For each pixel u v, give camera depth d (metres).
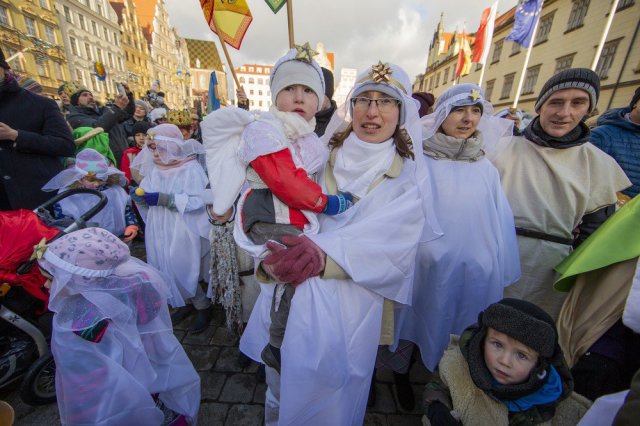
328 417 1.08
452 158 1.56
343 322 1.09
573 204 1.59
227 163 1.11
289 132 1.06
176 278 2.08
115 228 2.53
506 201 1.58
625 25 10.96
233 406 1.63
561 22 14.09
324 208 1.07
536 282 1.68
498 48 19.20
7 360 1.57
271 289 1.34
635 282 0.94
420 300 1.60
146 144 2.09
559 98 1.54
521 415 0.98
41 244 1.17
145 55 38.34
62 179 2.27
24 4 20.73
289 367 1.05
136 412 1.16
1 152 2.06
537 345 0.90
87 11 27.25
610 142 1.97
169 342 1.40
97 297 1.12
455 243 1.49
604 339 1.20
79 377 1.10
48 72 22.80
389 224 1.09
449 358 1.14
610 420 0.68
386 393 1.75
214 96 4.81
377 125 1.15
